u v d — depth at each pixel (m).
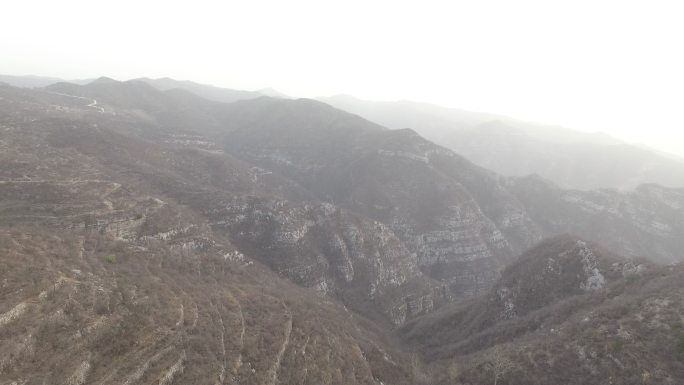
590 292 76.69
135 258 58.88
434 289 130.50
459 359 72.62
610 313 59.72
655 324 53.41
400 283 125.44
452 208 173.88
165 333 43.66
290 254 109.44
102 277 48.22
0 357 32.62
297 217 121.31
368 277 119.88
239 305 58.56
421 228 170.00
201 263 70.44
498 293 93.44
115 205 80.31
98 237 62.78
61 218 70.75
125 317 43.62
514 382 55.34
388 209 178.12
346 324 74.50
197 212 106.94
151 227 79.88
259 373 46.00
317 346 56.84
